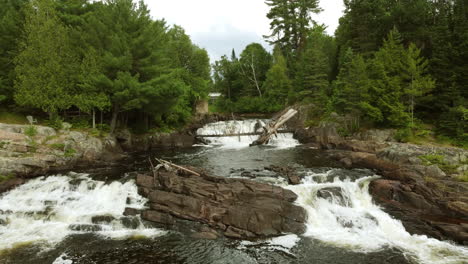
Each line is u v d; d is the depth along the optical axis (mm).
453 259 12945
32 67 27891
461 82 30047
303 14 65875
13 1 35438
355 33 47125
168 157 31312
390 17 39594
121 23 31359
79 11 36250
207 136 41312
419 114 33219
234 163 28016
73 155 25984
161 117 42594
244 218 15391
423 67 32344
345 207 17797
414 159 23188
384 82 32000
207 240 14555
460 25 30781
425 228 15414
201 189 17812
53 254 13289
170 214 16547
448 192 18078
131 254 13344
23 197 19000
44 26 28406
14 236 14859
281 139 41062
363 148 30375
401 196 18312
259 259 12945
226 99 71188
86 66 28734
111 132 32031
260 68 69875
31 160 22719
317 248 13922
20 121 31375
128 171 24781
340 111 38312
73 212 17156
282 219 15945
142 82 33562
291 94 53344
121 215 16672
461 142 26594
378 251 13672
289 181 20938
